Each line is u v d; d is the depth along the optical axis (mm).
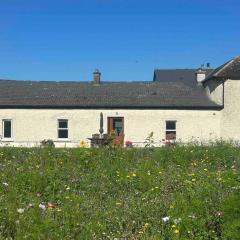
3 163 14477
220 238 7332
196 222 7547
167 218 7957
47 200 10023
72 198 9891
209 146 18188
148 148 16969
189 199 8766
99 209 9195
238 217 7445
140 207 9148
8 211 8352
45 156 15320
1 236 7391
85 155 15031
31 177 11477
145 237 7566
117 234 7789
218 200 8531
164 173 13016
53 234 7422
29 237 7258
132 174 12312
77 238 7480
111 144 17078
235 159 16031
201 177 11883
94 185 11477
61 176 12188
